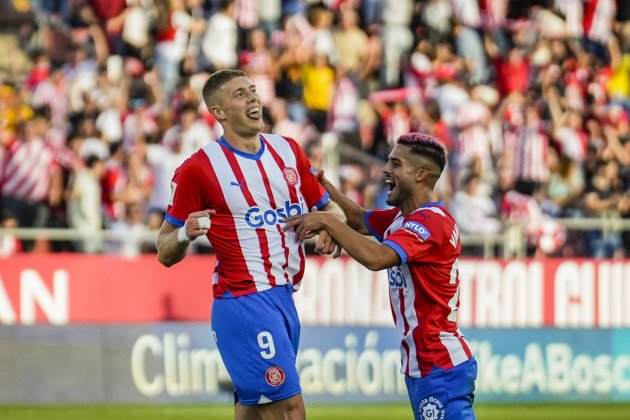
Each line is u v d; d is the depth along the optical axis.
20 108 48.06
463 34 54.47
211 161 21.73
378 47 53.19
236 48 51.53
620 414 39.09
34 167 44.88
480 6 56.06
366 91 52.03
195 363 39.16
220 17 51.16
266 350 21.84
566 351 41.00
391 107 51.38
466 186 46.81
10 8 54.12
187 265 39.44
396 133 50.03
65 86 48.91
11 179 44.81
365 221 23.48
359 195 46.66
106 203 45.22
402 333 22.11
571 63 55.50
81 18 53.22
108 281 38.97
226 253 21.89
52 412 37.69
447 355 21.70
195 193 21.80
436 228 21.52
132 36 51.56
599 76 55.88
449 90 51.19
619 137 53.56
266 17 53.28
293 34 51.53
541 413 39.19
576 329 41.09
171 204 21.95
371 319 39.81
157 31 51.59
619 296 41.34
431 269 21.61
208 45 50.97
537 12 56.91
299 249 22.20
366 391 39.66
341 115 50.41
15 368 38.44
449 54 53.25
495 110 52.06
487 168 49.56
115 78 49.50
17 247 43.72
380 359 39.78
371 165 48.78
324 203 22.94
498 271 40.66
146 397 38.94
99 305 38.94
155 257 39.28
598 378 41.22
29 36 53.53
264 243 21.83
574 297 41.09
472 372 21.92
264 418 22.34
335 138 48.34
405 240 21.23
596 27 57.28
